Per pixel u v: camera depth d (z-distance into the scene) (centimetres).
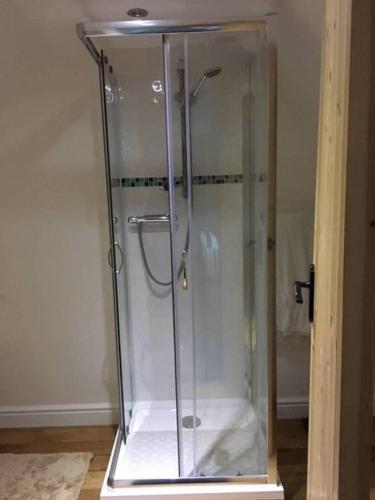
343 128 100
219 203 213
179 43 194
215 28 171
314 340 141
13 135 230
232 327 212
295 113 225
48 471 208
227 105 206
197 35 183
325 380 125
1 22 209
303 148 229
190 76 200
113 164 222
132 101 226
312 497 148
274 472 185
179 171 212
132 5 200
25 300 245
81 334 248
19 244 239
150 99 226
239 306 211
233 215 214
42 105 227
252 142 201
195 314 211
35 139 230
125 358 238
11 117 228
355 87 95
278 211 233
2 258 240
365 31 93
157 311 246
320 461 134
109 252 234
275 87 169
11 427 252
